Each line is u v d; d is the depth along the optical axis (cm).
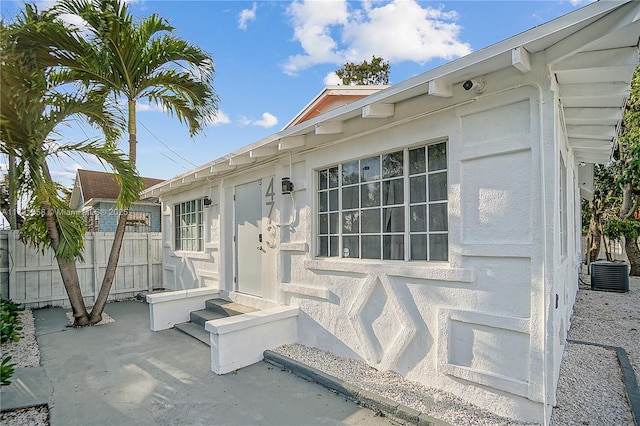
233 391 378
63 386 396
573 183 631
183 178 766
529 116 292
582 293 891
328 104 768
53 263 832
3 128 496
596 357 430
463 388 323
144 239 1003
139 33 612
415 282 367
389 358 384
